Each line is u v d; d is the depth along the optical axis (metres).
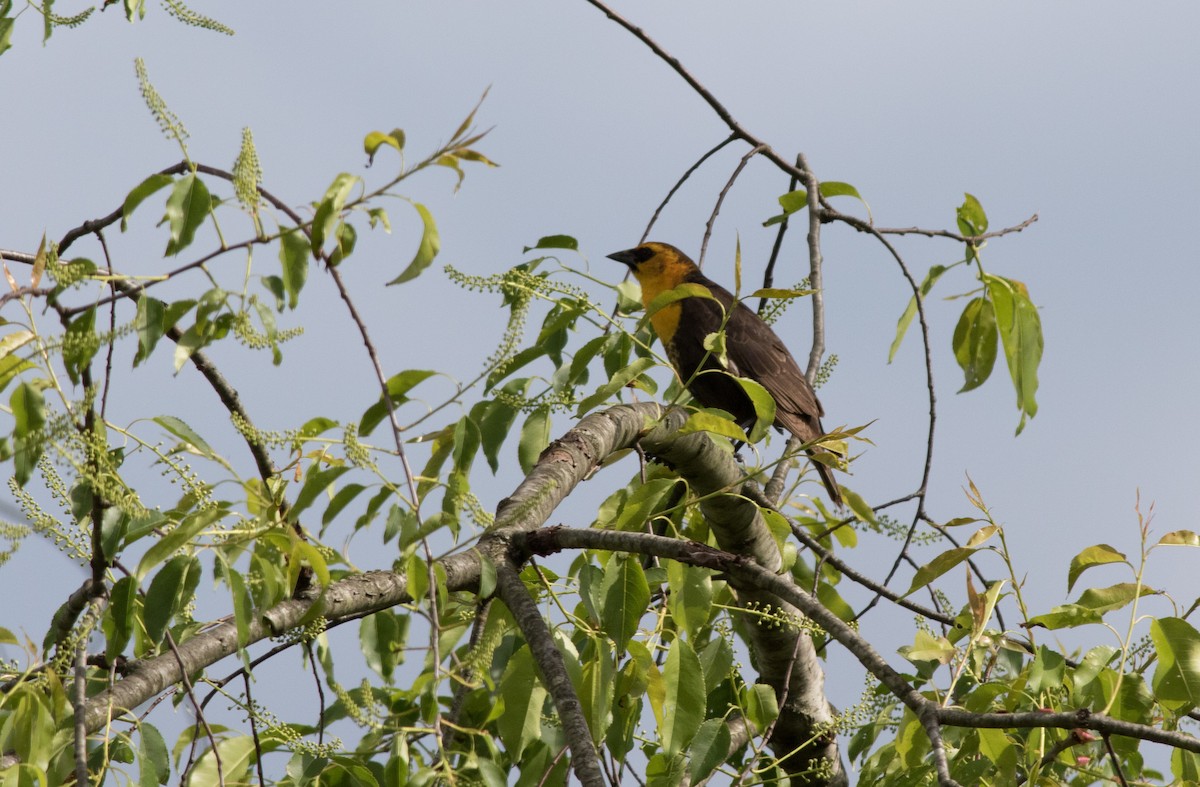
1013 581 6.86
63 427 5.04
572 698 5.86
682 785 6.60
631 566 6.39
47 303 5.30
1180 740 5.36
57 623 5.93
